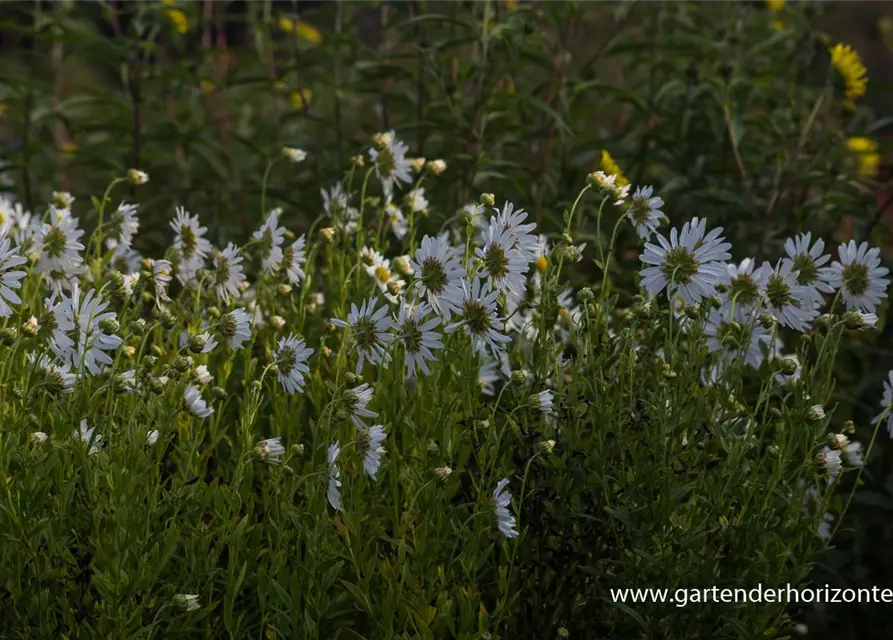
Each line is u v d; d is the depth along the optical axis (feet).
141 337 9.80
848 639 12.72
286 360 9.40
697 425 8.89
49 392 8.74
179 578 8.52
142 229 15.49
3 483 8.24
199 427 9.70
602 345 9.27
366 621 9.12
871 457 12.59
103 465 8.36
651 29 17.13
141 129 16.93
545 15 16.58
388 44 17.72
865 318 9.24
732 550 8.74
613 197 9.65
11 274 8.99
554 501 8.98
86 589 8.43
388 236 13.74
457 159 14.26
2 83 15.78
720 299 9.70
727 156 15.49
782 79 16.53
